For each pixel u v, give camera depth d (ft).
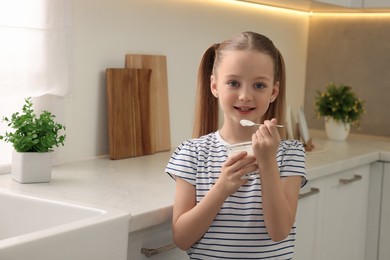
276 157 5.00
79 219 4.78
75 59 6.97
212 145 5.12
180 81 8.55
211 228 4.87
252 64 4.79
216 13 9.07
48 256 3.93
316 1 9.09
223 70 4.90
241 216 4.83
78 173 6.36
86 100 7.16
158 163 7.15
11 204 5.16
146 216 4.87
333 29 11.14
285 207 4.63
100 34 7.23
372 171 9.39
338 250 8.63
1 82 6.12
